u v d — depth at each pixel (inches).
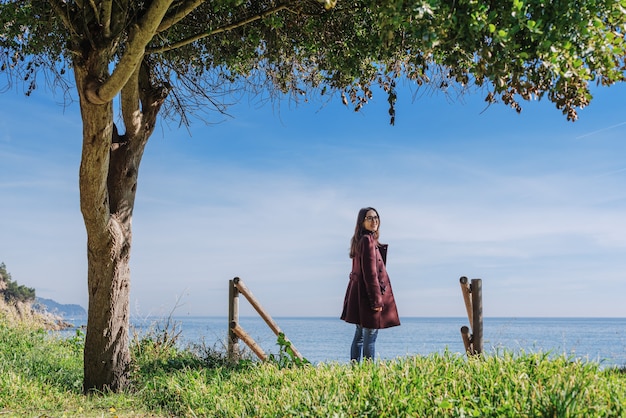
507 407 150.9
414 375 191.8
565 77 165.6
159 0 187.8
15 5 224.1
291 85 319.6
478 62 173.8
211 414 209.5
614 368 193.8
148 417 218.5
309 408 179.9
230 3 230.1
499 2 159.9
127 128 275.9
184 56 303.4
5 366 287.7
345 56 273.7
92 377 261.9
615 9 164.1
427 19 152.4
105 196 242.8
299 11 251.8
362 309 286.2
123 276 267.4
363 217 294.7
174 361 310.7
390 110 278.2
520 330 3132.4
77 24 218.2
